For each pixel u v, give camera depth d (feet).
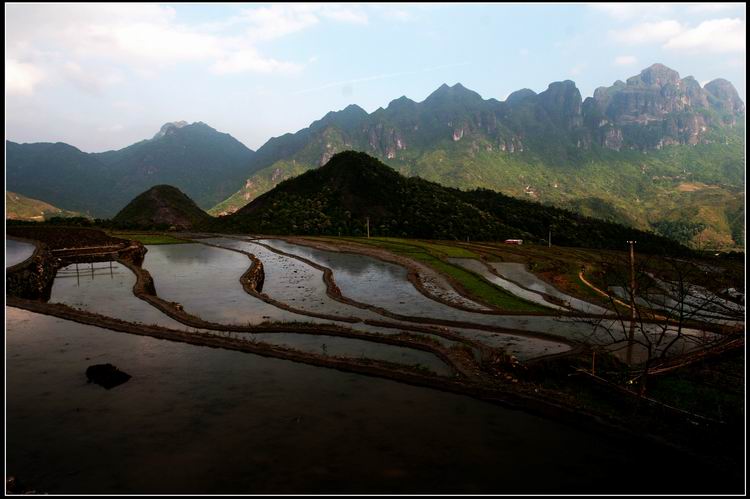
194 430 35.86
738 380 65.46
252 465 31.14
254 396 42.34
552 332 88.99
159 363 51.03
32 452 32.68
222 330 69.36
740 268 152.46
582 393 59.36
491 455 32.71
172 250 215.72
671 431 38.24
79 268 136.36
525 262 209.87
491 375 54.24
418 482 29.35
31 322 67.05
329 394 42.93
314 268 169.68
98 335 61.11
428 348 62.54
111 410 39.17
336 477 29.78
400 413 39.11
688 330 94.63
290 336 67.62
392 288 133.39
